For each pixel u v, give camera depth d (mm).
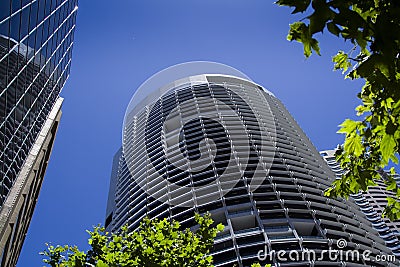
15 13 26219
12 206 30844
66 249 15281
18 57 29016
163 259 13234
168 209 79188
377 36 3531
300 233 70312
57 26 41344
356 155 6570
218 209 73000
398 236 93625
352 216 83000
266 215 71938
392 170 7133
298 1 4004
